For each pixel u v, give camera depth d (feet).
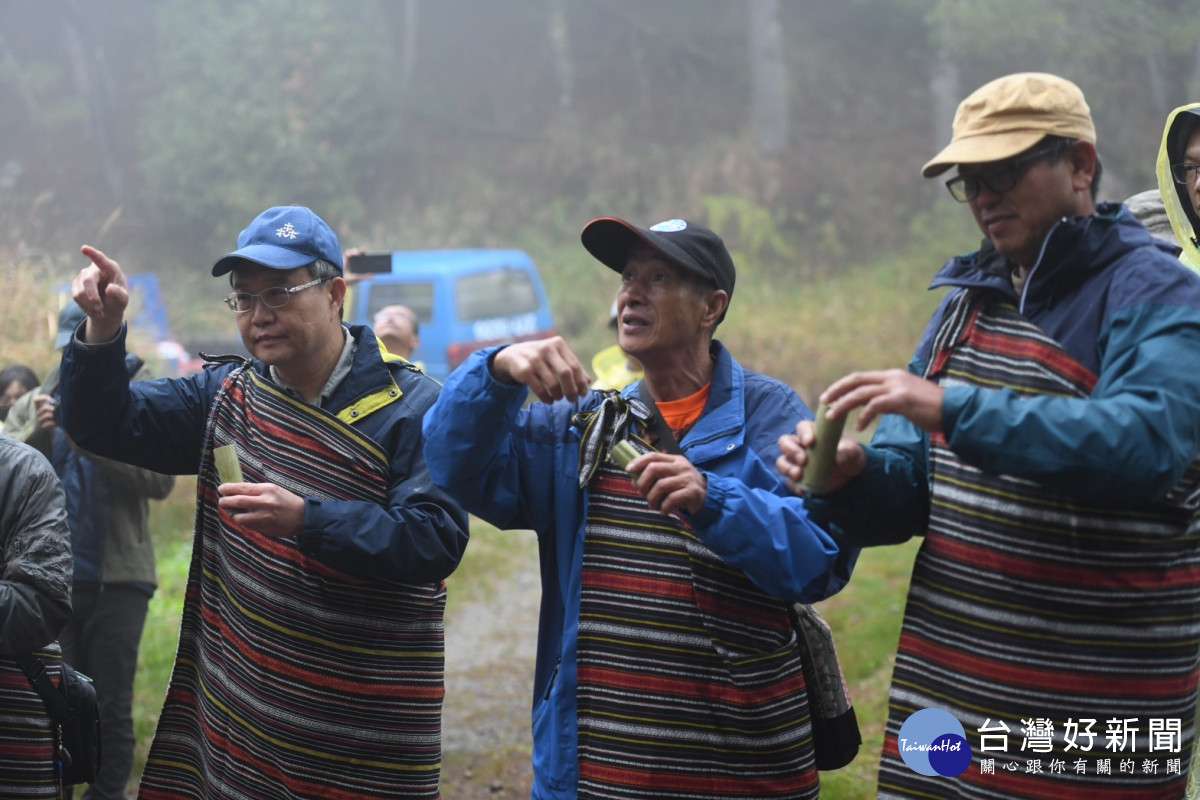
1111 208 7.04
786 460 7.09
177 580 24.49
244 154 69.10
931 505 7.22
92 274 9.36
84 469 14.03
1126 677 6.72
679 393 8.79
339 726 9.44
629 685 8.21
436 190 74.02
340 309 9.84
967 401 6.28
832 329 54.39
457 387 8.14
